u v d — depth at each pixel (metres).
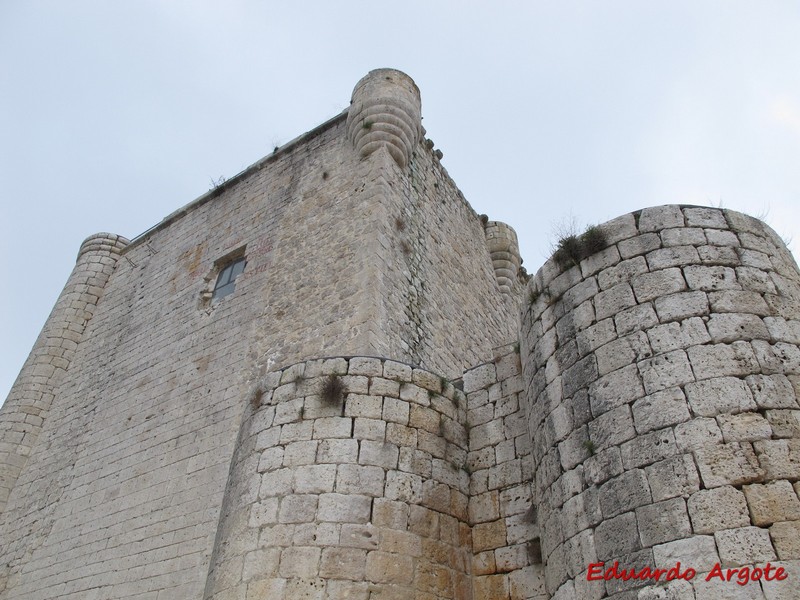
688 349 6.48
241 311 15.84
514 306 22.09
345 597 7.18
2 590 14.81
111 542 13.43
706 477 5.71
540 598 7.54
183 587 11.36
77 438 17.09
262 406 9.22
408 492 8.20
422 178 18.70
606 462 6.41
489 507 8.61
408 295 14.86
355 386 8.92
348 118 17.67
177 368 15.98
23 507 16.70
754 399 6.03
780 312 6.77
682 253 7.23
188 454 13.62
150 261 21.14
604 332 7.13
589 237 7.94
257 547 7.69
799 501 5.43
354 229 15.12
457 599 7.82
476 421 9.48
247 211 18.97
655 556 5.62
